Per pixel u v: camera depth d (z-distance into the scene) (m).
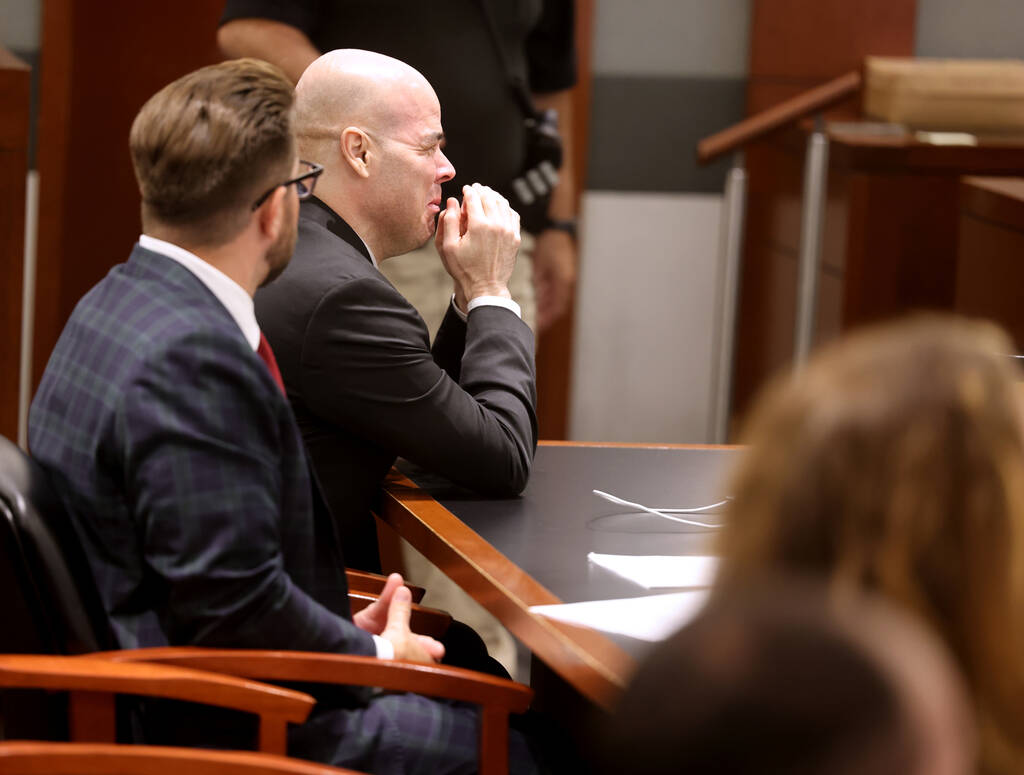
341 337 6.71
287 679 5.26
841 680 1.74
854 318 14.28
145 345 5.30
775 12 15.75
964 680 2.61
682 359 16.70
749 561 2.66
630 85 16.05
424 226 7.48
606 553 6.07
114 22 14.75
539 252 12.36
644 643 4.99
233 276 5.66
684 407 16.83
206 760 4.61
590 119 16.08
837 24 15.73
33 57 14.77
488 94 11.00
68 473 5.42
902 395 2.68
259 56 10.62
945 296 14.23
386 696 5.86
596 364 16.69
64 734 5.20
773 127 14.22
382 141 7.25
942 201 14.11
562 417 16.47
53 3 14.60
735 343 16.52
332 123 7.25
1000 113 14.28
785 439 2.70
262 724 5.02
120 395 5.27
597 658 4.82
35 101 14.78
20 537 5.11
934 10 15.98
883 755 1.70
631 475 7.45
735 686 1.77
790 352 15.41
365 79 7.26
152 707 5.45
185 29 14.85
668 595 5.42
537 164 11.43
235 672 5.21
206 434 5.21
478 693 5.38
